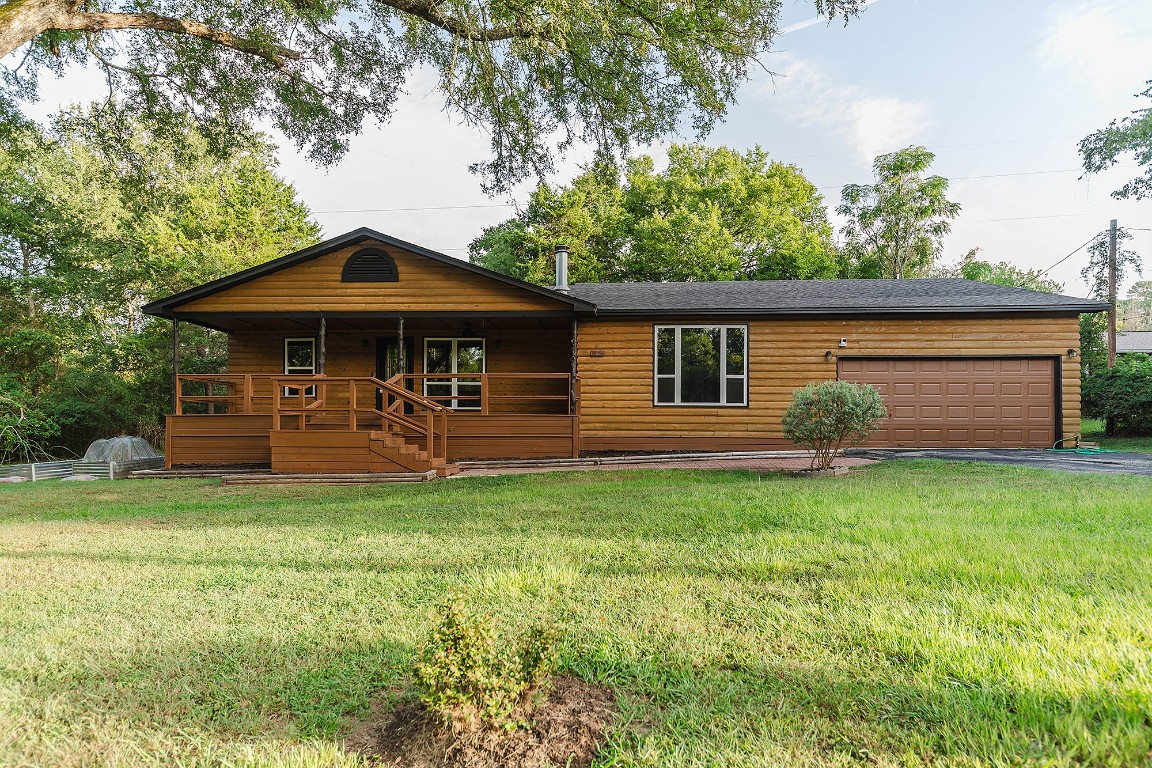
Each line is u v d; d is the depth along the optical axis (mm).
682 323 13727
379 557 4535
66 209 21641
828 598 3393
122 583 3969
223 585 3902
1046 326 12969
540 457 12305
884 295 14203
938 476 8656
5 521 6559
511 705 2146
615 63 11422
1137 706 2107
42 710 2330
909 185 32656
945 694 2270
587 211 33250
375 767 1948
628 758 1918
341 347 15609
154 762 1991
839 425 9266
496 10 9672
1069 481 7875
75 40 11453
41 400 18906
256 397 13844
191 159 14375
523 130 12500
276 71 12477
